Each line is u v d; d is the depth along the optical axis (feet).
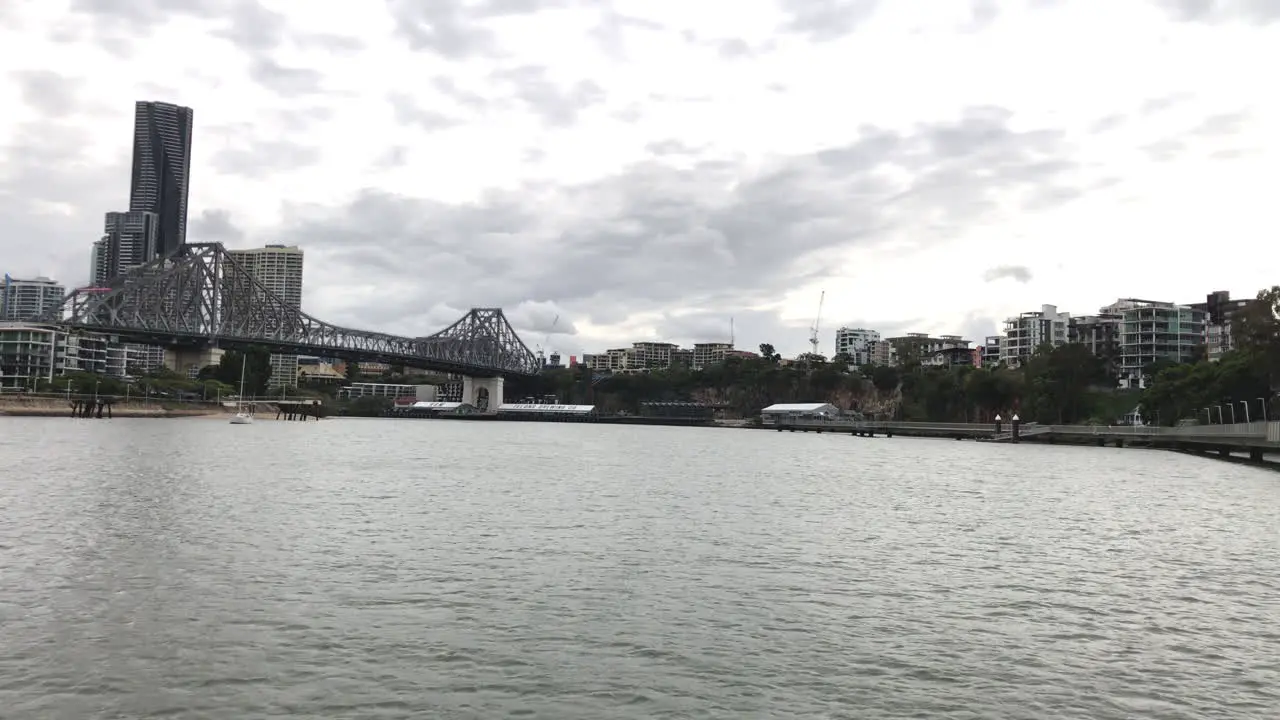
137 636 92.89
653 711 76.79
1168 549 156.35
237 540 146.82
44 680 80.23
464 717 74.79
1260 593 121.19
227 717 73.67
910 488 269.23
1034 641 97.35
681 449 530.68
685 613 106.63
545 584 119.96
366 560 133.39
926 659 90.84
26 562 124.98
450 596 112.27
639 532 166.71
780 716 76.23
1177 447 580.71
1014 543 161.27
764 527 176.35
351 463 332.19
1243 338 526.98
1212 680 85.56
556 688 81.41
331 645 91.61
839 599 115.03
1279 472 367.66
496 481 268.82
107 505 182.80
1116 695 81.61
